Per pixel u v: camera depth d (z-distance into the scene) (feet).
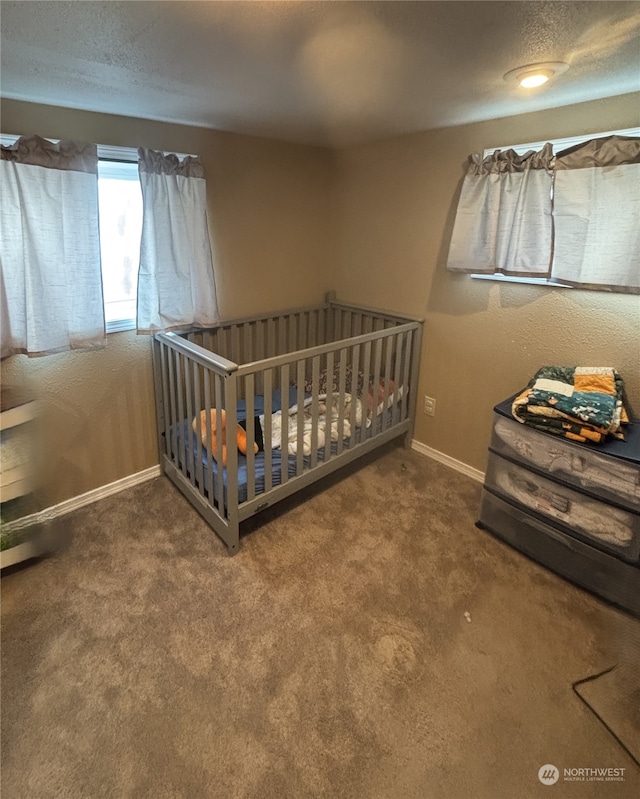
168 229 7.74
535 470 6.82
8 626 5.95
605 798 4.32
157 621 6.08
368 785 4.41
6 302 6.59
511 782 4.45
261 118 7.54
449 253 8.39
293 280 10.65
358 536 7.72
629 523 5.99
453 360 9.32
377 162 9.65
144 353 8.50
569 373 7.20
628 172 6.26
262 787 4.37
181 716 4.96
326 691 5.24
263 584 6.71
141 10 3.70
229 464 6.75
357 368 8.45
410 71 5.22
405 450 10.53
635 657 5.68
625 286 6.61
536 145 7.32
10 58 4.79
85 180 6.81
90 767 4.50
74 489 8.20
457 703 5.14
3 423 5.39
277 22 3.93
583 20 3.92
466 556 7.31
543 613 6.30
